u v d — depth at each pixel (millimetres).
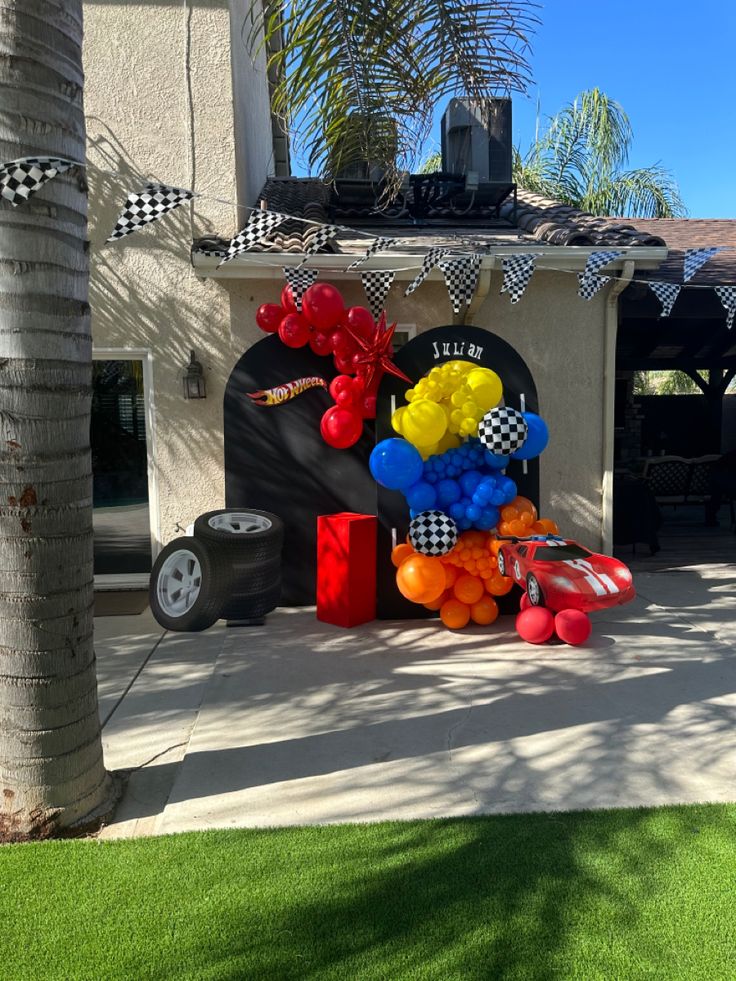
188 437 7270
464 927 2531
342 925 2549
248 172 8289
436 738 4094
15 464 2982
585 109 15695
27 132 2895
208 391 7258
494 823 3193
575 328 7418
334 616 6297
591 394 7504
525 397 6410
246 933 2516
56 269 2988
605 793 3465
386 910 2623
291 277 6234
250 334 7156
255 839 3094
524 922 2553
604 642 5773
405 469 5582
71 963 2391
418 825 3186
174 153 7125
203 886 2775
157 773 3736
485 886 2750
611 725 4230
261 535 6223
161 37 7055
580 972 2324
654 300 7777
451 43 4328
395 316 7219
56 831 3162
